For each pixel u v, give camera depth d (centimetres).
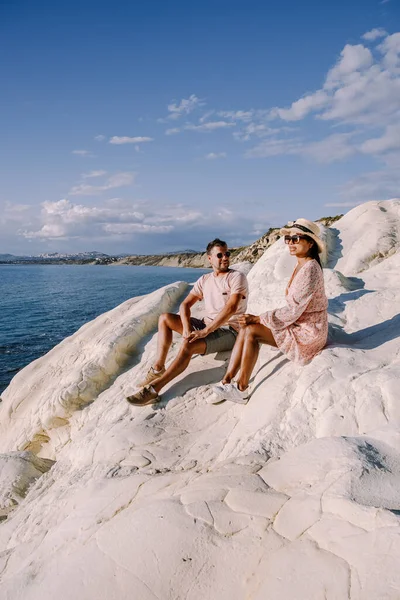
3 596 278
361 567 212
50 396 630
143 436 449
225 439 416
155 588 242
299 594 214
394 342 451
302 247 457
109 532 281
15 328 2664
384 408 358
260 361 497
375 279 693
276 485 295
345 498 251
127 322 707
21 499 510
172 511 279
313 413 383
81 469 454
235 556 246
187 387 516
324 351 441
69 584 258
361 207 962
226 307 512
